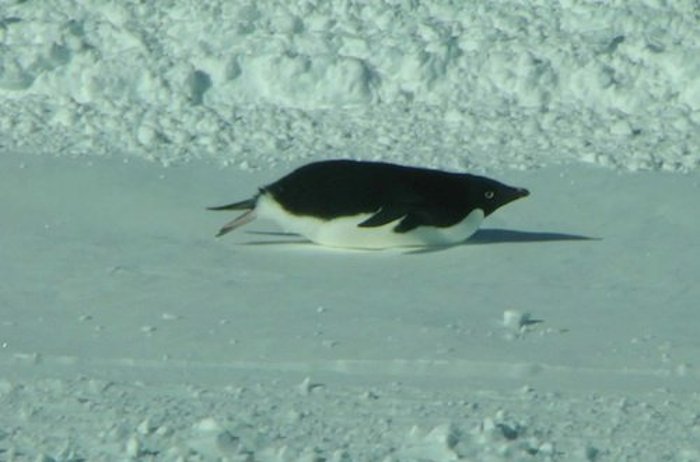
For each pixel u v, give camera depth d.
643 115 61.62
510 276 41.78
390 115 61.22
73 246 43.94
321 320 37.44
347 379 33.25
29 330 36.47
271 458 26.58
